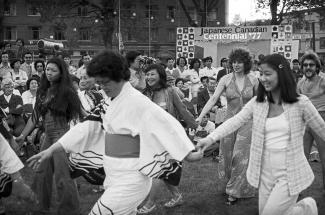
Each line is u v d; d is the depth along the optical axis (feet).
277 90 13.33
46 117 17.34
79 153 12.94
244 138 18.94
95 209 11.41
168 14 138.51
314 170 26.48
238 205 19.16
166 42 138.72
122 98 11.53
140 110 11.46
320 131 13.33
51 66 17.06
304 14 100.32
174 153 11.44
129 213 11.62
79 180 22.90
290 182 13.01
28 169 25.36
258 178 13.56
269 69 13.08
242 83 19.57
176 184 12.37
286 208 13.11
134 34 114.21
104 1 103.40
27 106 28.04
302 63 23.12
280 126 13.15
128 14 109.40
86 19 115.24
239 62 19.33
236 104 19.65
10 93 28.53
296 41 58.44
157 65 18.63
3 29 143.23
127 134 11.59
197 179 23.65
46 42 60.34
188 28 61.26
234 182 19.16
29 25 143.13
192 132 30.37
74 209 16.94
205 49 61.36
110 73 11.22
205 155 29.12
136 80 21.61
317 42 151.64
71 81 17.51
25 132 18.21
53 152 12.42
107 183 11.92
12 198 19.52
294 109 13.12
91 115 12.66
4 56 36.65
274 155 13.24
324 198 20.45
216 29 60.85
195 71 41.96
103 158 12.21
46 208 17.70
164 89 18.67
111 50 11.61
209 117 31.99
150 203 17.35
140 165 11.48
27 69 39.86
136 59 21.56
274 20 98.94
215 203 19.47
